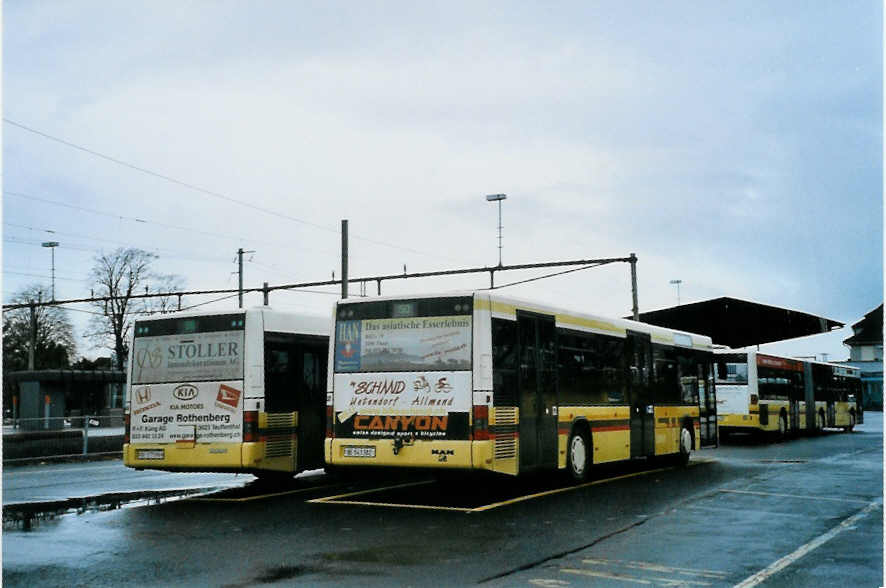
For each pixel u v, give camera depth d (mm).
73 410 39688
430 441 12570
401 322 13070
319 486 15523
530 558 8523
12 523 10922
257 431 13805
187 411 14156
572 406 15094
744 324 40562
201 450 13945
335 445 13133
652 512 11672
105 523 10891
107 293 60031
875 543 9383
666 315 38812
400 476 17344
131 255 60719
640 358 18266
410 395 12789
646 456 18016
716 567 8148
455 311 12773
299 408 14820
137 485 15883
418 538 9648
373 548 9047
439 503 12688
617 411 16844
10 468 20953
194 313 14414
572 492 14062
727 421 29734
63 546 9273
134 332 14766
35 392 38625
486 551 8883
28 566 8242
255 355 13961
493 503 12656
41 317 66938
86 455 24219
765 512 11688
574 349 15414
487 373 12547
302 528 10383
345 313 13477
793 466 19172
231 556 8656
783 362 32750
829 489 14422
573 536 9766
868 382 86562
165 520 11117
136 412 14492
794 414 33281
